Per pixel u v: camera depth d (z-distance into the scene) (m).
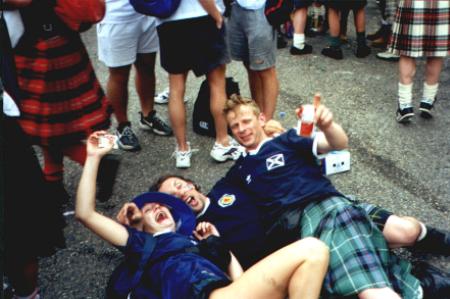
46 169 2.93
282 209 2.35
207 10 3.01
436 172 3.25
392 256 2.31
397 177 3.23
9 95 2.16
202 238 2.38
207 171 3.44
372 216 2.41
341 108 4.18
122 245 2.12
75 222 3.01
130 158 3.64
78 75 2.69
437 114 3.97
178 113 3.32
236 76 4.98
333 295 2.09
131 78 5.05
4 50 2.25
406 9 3.54
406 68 3.69
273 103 3.69
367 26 6.25
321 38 5.96
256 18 3.39
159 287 2.02
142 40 3.52
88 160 2.14
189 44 3.11
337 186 3.18
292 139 2.39
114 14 3.25
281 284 1.85
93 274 2.64
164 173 3.45
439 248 2.51
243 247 2.42
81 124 2.74
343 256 2.11
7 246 2.10
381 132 3.77
